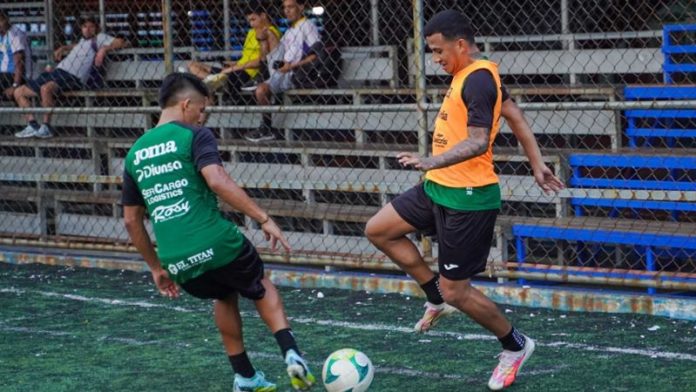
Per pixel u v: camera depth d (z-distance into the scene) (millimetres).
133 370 14484
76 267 22125
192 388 13562
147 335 16391
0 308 18625
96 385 13828
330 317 17188
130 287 20031
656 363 13938
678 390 12766
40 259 22625
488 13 25188
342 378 11945
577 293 17094
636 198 17172
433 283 13242
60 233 23906
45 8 28359
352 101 24656
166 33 20953
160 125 12078
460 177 12438
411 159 11820
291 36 23859
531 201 19250
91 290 19875
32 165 26062
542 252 20469
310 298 18641
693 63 21734
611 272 17172
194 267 11859
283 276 19797
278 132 24359
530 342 13031
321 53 23766
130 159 12047
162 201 11875
